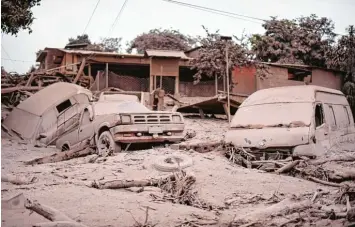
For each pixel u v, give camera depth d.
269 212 5.88
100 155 10.13
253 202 6.71
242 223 5.58
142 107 11.79
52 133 13.30
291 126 9.32
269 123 9.71
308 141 8.91
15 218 5.30
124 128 9.95
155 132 10.20
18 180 7.37
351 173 8.17
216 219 5.76
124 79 24.45
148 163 8.74
